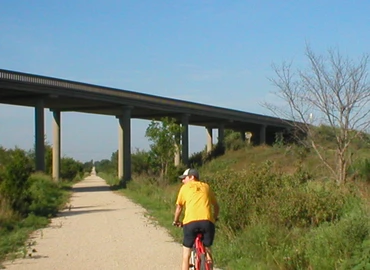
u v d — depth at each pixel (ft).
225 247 38.04
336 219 38.50
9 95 143.43
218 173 50.03
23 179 75.66
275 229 37.47
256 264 32.94
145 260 39.17
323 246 31.40
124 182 156.87
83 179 276.00
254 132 269.03
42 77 136.98
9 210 63.87
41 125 145.18
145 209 81.46
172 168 135.33
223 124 243.19
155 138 139.23
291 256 32.17
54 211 77.97
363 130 74.02
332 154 81.10
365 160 76.33
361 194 47.29
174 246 45.57
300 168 58.80
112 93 160.04
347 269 28.02
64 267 36.86
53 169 177.68
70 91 144.97
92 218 69.41
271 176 48.26
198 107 200.85
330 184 49.55
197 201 29.48
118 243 47.52
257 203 42.93
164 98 183.21
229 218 43.04
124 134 169.17
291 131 141.28
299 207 40.27
